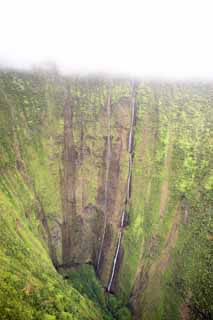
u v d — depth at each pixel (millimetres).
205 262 72688
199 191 83250
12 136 84625
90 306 70562
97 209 92562
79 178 92500
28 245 64812
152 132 97250
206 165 85875
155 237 85375
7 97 89938
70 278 81312
